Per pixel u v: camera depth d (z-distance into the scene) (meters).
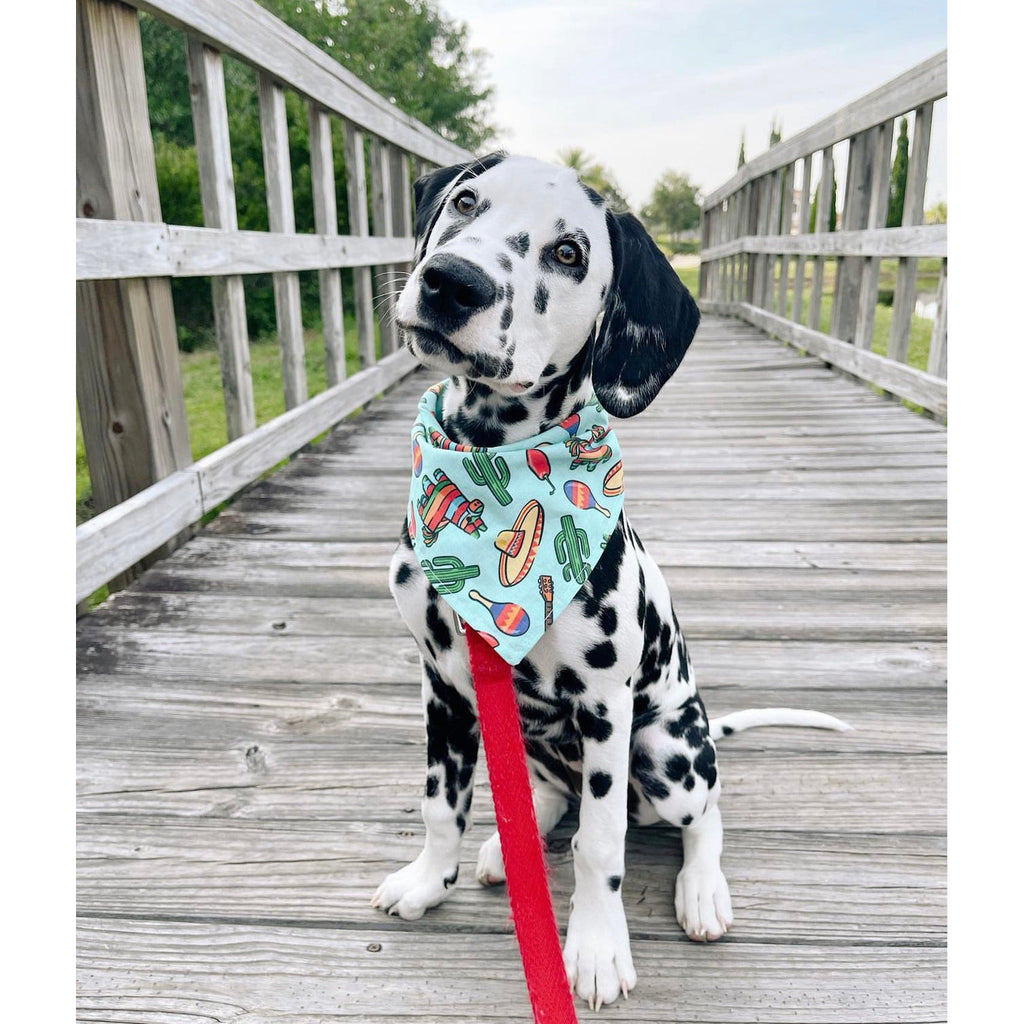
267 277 12.45
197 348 11.88
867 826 1.84
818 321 7.87
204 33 3.25
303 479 4.24
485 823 1.88
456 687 1.57
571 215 1.45
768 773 2.02
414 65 22.08
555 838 1.86
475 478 1.52
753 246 10.40
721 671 2.49
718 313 13.28
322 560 3.22
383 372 6.15
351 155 5.54
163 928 1.57
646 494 4.00
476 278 1.30
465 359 1.35
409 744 2.11
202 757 2.06
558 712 1.56
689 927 1.55
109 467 3.13
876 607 2.88
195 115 3.49
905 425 5.25
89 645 2.57
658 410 5.80
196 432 6.84
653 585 1.69
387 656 2.53
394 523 3.61
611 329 1.53
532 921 1.33
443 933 1.56
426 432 1.62
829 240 7.25
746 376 7.07
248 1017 1.40
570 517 1.50
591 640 1.46
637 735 1.68
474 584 1.47
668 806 1.65
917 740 2.14
